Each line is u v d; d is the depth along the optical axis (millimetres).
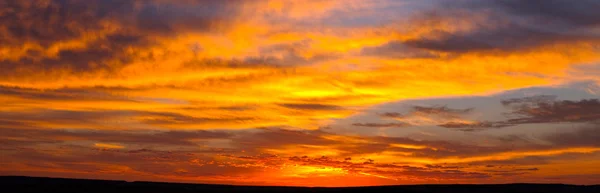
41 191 88125
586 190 100188
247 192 102875
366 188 100750
